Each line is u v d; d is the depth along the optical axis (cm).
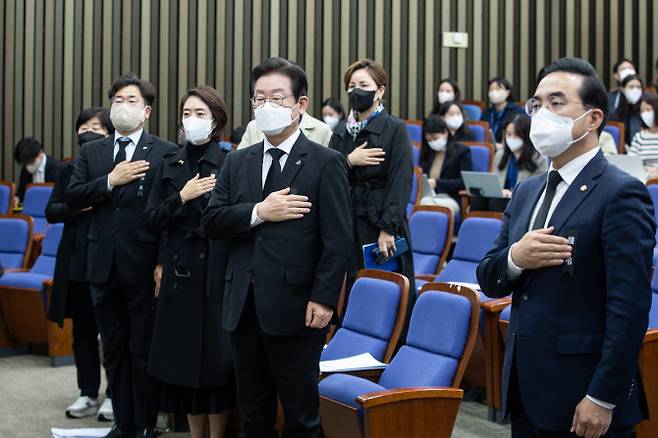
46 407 463
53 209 429
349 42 921
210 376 351
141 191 385
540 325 223
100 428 422
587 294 220
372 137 405
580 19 964
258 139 420
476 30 948
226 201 299
